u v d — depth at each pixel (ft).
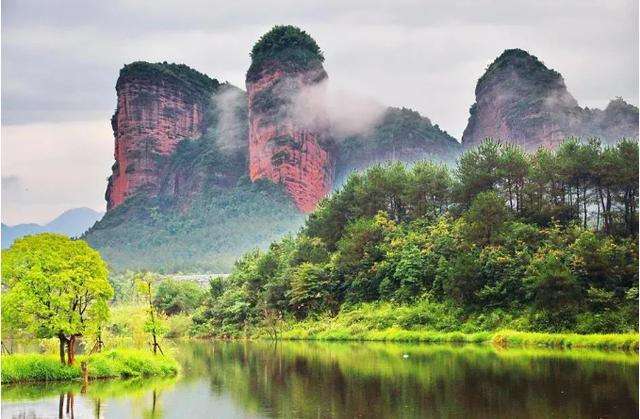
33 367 163.22
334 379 170.91
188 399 142.31
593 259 271.28
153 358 191.11
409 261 339.77
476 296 299.79
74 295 161.27
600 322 252.83
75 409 129.80
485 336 269.85
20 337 172.76
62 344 168.35
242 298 423.64
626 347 228.22
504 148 384.68
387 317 324.60
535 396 136.05
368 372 182.70
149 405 134.82
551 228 317.01
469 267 299.58
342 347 278.46
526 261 294.05
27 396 142.92
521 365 185.37
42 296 158.81
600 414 118.11
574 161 323.57
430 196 405.80
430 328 300.61
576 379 156.04
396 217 415.44
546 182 339.98
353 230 388.37
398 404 132.05
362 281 361.71
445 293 317.63
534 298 282.36
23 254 159.02
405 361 208.13
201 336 415.64
